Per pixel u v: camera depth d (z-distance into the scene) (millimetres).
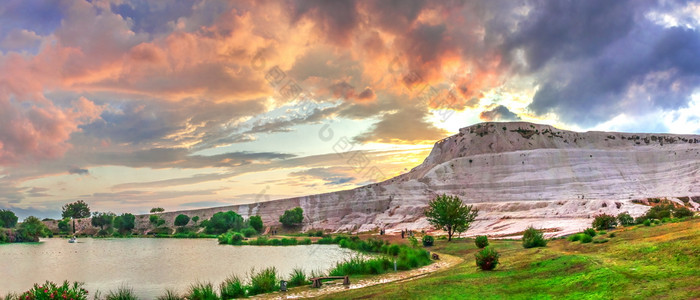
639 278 22625
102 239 159750
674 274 22203
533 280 27531
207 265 63125
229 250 92938
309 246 96625
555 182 176875
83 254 90562
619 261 28578
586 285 23547
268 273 36125
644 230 45750
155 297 37312
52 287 26656
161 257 79688
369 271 41125
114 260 75812
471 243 71188
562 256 34781
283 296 31250
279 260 67062
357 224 157625
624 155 194375
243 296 31766
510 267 34906
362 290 31266
